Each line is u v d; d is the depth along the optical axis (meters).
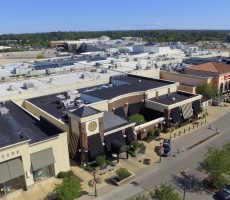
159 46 154.62
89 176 52.88
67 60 125.25
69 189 43.47
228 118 81.19
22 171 47.28
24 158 47.66
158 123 70.50
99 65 111.50
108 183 50.56
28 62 123.25
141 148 61.31
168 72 104.94
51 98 76.31
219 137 68.56
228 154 49.56
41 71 97.19
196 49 165.50
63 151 52.56
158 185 49.59
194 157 58.97
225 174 48.75
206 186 48.78
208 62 111.94
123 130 60.66
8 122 58.34
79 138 55.62
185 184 47.44
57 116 64.38
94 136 56.28
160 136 69.38
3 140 50.09
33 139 51.56
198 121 78.75
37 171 50.41
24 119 60.16
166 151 59.69
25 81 88.56
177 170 54.25
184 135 69.94
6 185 47.25
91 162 56.56
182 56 140.12
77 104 70.56
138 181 50.94
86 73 98.19
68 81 87.94
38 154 49.69
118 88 80.31
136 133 65.44
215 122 78.12
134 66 111.06
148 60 124.50
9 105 68.12
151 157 59.22
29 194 47.94
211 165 48.31
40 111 66.19
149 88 79.94
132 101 74.38
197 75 100.44
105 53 146.62
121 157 59.31
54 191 47.69
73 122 56.09
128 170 54.41
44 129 55.78
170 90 82.31
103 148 57.38
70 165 56.84
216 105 92.88
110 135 58.78
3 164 46.22
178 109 73.81
